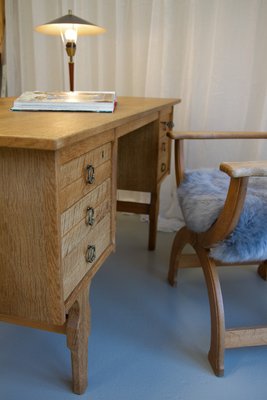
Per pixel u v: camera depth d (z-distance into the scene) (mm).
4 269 717
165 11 1786
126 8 1912
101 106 987
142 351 1135
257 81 1842
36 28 1635
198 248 1160
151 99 1598
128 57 2004
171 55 1860
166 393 983
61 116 882
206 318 1302
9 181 648
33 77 2141
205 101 1902
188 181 1255
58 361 1085
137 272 1613
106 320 1279
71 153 675
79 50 1976
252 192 1136
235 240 952
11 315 751
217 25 1760
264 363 1103
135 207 1764
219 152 1958
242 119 1876
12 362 1077
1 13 1956
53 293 703
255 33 1759
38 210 651
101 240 903
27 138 578
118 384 1005
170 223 2070
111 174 917
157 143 1579
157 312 1332
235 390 1000
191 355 1125
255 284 1543
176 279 1497
